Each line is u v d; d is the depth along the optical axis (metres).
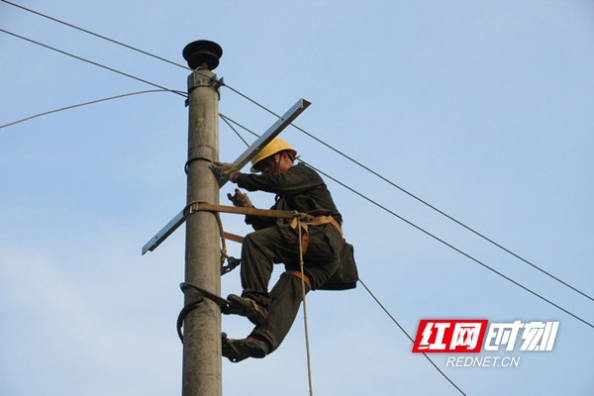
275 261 6.96
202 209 6.76
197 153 7.12
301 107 7.04
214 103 7.55
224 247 6.82
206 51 7.86
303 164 7.57
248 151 7.35
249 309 6.44
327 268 7.15
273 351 6.61
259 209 6.93
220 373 6.06
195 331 6.12
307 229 7.00
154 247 7.94
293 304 6.86
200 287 6.37
